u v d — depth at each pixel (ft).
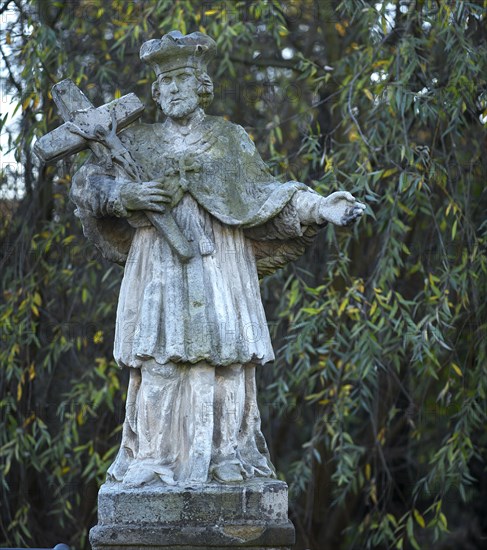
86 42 31.50
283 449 36.99
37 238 30.94
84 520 32.09
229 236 19.33
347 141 31.71
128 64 31.40
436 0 29.14
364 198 27.76
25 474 30.94
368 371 28.27
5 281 30.99
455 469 29.35
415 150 28.12
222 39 29.32
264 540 18.38
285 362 30.83
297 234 19.22
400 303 30.09
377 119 28.78
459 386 29.63
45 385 31.96
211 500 18.39
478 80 28.81
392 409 30.76
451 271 28.07
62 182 30.40
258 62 32.22
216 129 19.72
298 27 34.94
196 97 19.60
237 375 19.04
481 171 30.04
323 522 35.60
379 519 30.30
